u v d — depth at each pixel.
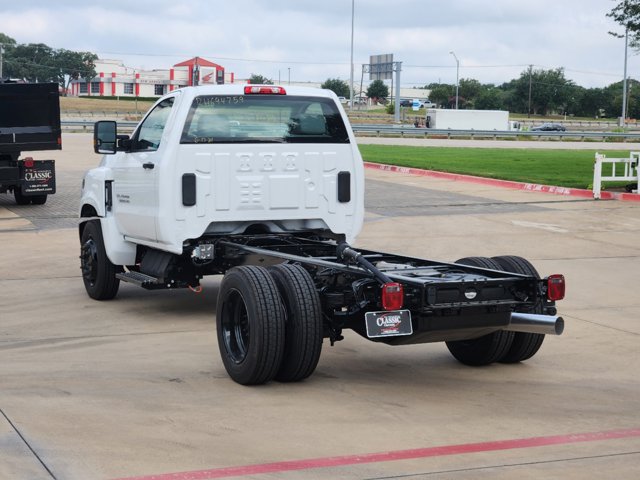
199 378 7.28
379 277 6.78
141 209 9.35
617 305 10.61
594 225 17.22
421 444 5.73
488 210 19.27
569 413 6.47
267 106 9.12
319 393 6.89
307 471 5.22
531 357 8.11
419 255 13.82
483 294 6.83
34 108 19.48
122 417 6.20
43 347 8.34
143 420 6.14
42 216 18.23
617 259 13.77
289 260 7.78
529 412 6.48
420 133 62.81
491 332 7.23
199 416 6.25
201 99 8.91
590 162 33.34
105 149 9.60
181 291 11.27
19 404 6.46
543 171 28.39
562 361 8.04
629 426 6.18
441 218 17.98
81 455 5.42
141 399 6.64
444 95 155.88
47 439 5.70
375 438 5.84
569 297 11.02
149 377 7.29
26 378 7.21
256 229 9.41
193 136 8.90
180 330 9.09
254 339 6.83
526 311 7.19
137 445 5.62
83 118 73.25
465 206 19.94
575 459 5.50
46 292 11.05
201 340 8.66
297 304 6.87
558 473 5.25
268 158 9.09
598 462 5.45
